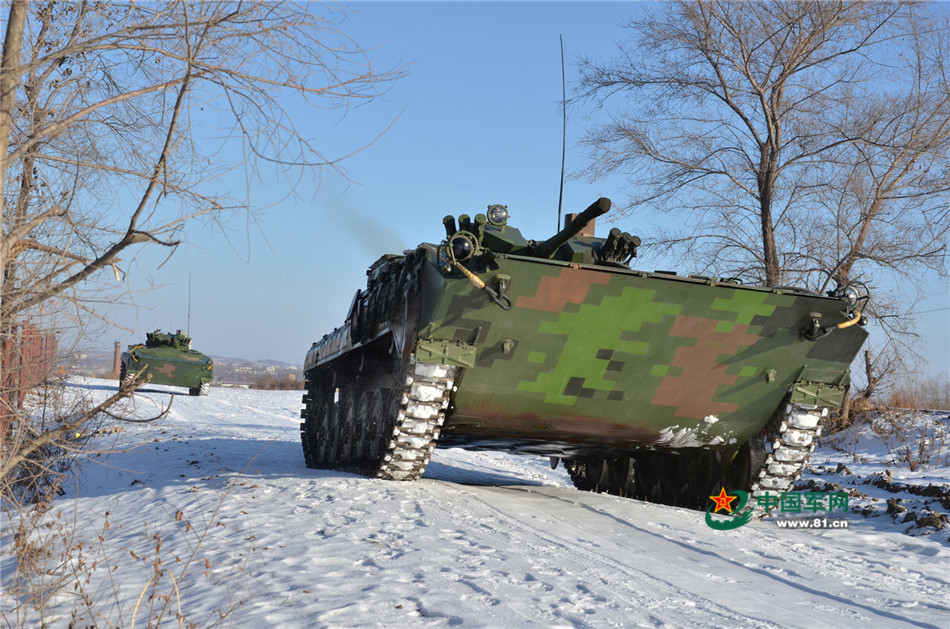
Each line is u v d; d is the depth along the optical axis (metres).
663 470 12.34
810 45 21.14
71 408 7.19
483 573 6.02
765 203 21.59
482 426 10.34
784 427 10.09
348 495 9.37
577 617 4.99
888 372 21.08
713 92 22.06
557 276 8.42
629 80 22.28
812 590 6.25
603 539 7.80
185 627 5.03
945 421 19.66
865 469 16.23
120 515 9.27
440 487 10.50
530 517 8.78
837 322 9.26
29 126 4.97
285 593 5.54
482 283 8.20
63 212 4.57
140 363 36.84
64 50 4.32
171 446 17.20
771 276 21.45
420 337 8.98
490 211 9.70
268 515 8.36
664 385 9.70
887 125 20.59
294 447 19.66
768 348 9.48
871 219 20.70
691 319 9.02
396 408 9.80
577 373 9.43
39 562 6.94
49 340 5.54
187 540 7.44
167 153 4.13
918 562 7.72
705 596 5.71
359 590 5.54
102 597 5.96
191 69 4.18
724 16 21.39
